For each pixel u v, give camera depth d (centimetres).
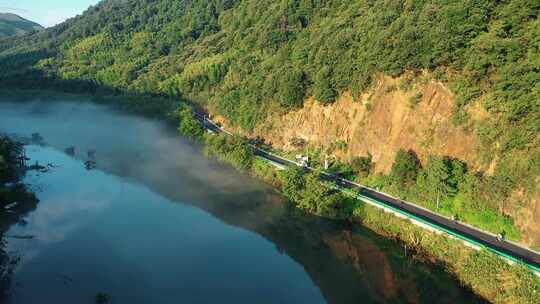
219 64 16600
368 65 9725
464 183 7412
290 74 11762
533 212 6425
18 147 12700
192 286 6719
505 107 7062
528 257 6138
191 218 9038
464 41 7969
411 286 6688
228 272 7119
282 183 10038
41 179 11375
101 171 12012
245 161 11194
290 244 8056
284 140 11862
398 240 7525
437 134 8144
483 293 6003
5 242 7812
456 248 6712
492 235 6769
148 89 19038
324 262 7462
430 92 8456
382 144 9200
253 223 8838
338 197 8631
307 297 6531
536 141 6556
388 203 8131
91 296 6425
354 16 11888
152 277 6925
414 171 8156
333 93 10612
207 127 14362
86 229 8506
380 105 9406
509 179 6750
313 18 15138
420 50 8588
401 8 10188
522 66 6888
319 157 10625
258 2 19100
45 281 6788
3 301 6275
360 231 8088
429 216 7525
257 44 15962
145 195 10238
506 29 7644
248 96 13438
